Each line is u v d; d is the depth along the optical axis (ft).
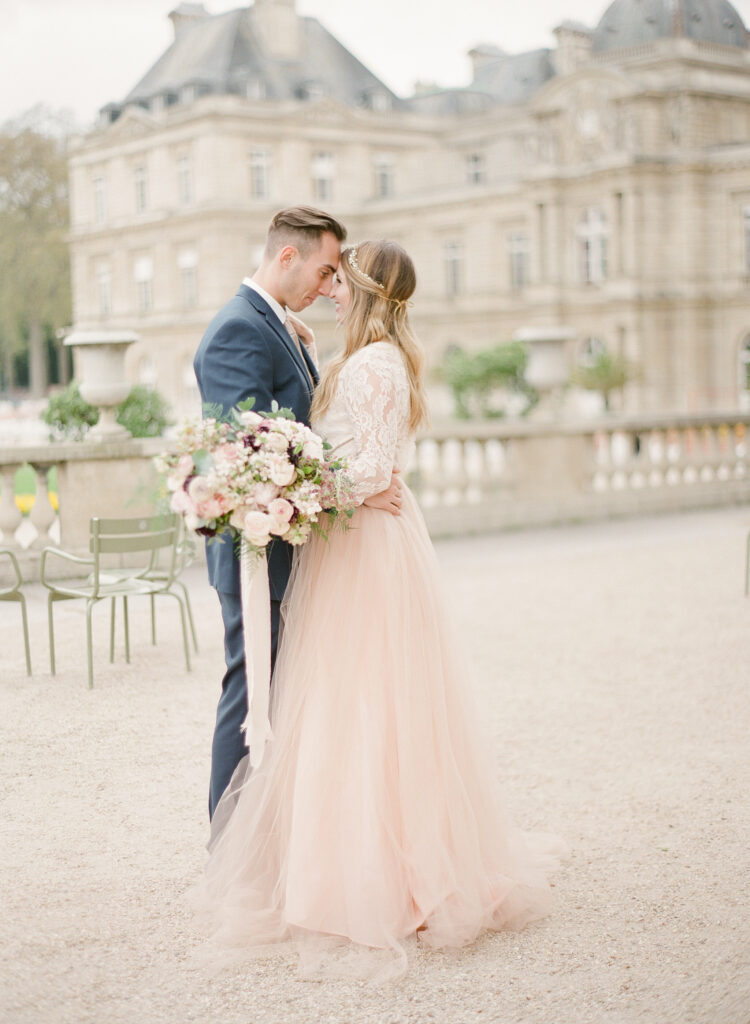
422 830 11.53
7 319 264.72
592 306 168.14
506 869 12.09
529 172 173.99
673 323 164.86
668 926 11.74
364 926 11.19
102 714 18.65
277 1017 10.05
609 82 163.43
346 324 12.05
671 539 39.19
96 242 231.91
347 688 11.69
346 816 11.46
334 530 11.98
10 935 11.42
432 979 10.74
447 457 83.46
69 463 30.66
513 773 16.37
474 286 194.90
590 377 145.28
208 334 11.96
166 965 10.93
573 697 20.12
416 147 227.61
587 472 44.24
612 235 164.25
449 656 12.40
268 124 206.28
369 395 11.53
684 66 165.37
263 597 11.59
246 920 11.47
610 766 16.65
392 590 11.85
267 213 206.28
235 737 12.26
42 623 25.67
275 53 221.25
